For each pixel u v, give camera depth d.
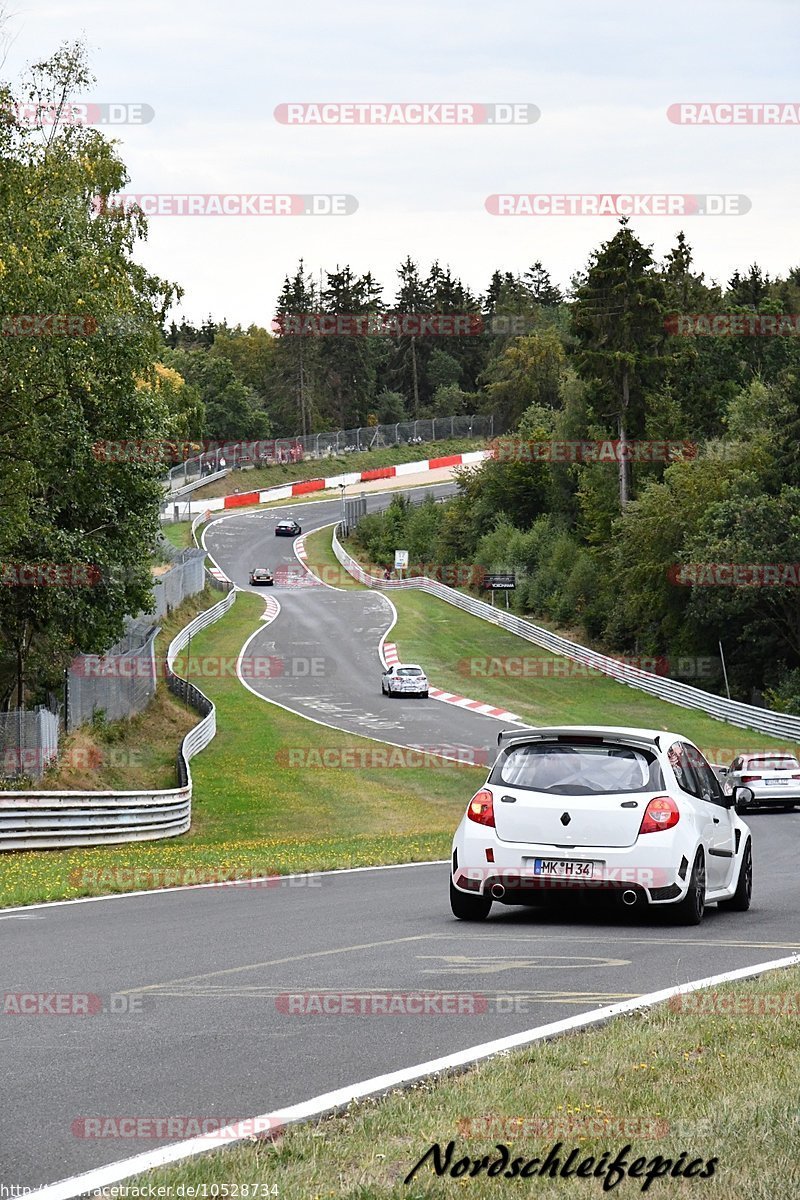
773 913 33.41
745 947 26.39
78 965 24.38
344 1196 11.31
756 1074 15.41
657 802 29.41
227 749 117.12
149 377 86.19
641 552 181.62
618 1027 18.17
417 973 23.17
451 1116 13.73
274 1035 18.27
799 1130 12.97
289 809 90.44
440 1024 18.92
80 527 90.81
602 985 22.03
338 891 38.03
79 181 85.25
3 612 89.44
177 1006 20.33
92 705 106.75
